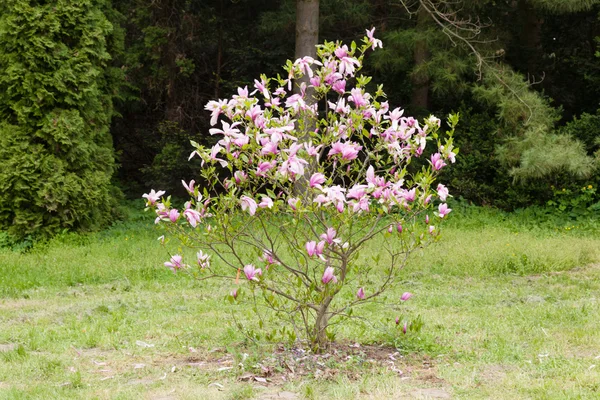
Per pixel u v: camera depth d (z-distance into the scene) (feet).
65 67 43.27
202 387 17.11
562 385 16.90
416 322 20.31
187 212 17.65
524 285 32.14
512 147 54.03
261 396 16.40
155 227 46.91
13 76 42.32
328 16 59.72
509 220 53.01
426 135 19.53
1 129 42.88
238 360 19.12
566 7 54.65
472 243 40.70
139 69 64.85
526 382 17.16
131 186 65.41
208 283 32.30
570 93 67.72
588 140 57.52
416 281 32.73
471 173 58.59
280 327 23.76
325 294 18.89
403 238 19.31
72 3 43.47
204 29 65.87
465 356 19.94
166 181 60.18
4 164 42.01
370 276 33.17
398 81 64.08
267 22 60.03
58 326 24.54
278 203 17.56
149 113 70.33
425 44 55.72
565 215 53.42
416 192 18.48
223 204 18.08
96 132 46.37
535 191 56.59
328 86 19.60
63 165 43.47
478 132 59.82
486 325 24.03
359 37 63.10
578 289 31.04
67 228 43.52
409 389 16.80
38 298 30.01
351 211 17.90
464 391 16.63
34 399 16.28
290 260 34.83
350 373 18.10
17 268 35.27
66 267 35.32
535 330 23.17
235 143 17.70
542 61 66.28
